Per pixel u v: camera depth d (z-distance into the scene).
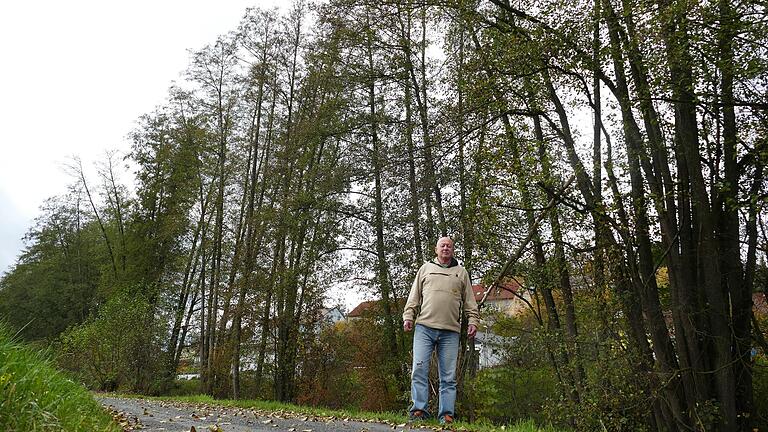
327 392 23.03
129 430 5.38
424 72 20.61
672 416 10.46
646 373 10.66
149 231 33.00
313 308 23.16
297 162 24.00
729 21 8.40
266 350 23.78
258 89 27.62
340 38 21.23
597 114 11.16
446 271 6.90
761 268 10.85
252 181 28.03
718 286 10.03
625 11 9.05
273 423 7.35
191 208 31.06
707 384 10.04
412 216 19.66
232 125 29.12
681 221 10.44
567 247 12.04
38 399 3.72
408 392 19.58
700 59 8.98
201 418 7.68
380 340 21.64
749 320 10.45
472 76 12.41
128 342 26.17
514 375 16.64
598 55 10.15
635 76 9.76
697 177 10.04
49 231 44.66
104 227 38.56
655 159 10.70
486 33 12.04
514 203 11.56
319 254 22.55
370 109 22.56
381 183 20.80
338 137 22.73
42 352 4.86
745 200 9.03
